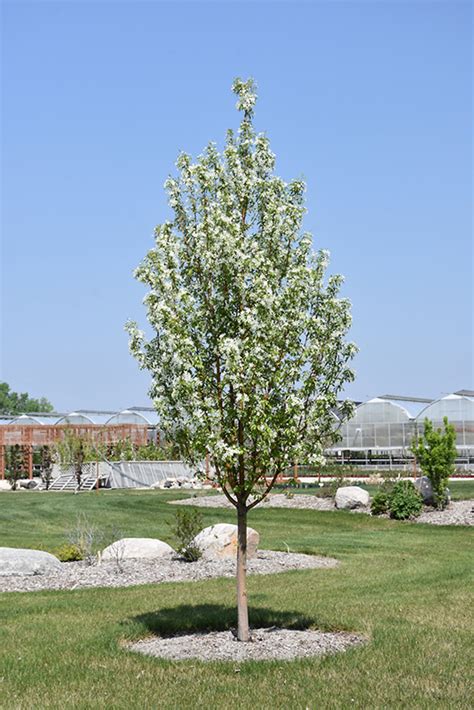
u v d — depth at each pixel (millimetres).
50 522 29266
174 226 10797
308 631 11078
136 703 7945
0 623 11961
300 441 10094
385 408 59938
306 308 10383
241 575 10500
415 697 8039
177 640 10656
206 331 10188
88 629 11344
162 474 53156
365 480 42688
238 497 10312
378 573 16609
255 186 10734
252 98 11016
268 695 8148
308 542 22203
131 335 10312
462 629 11094
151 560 18328
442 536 23578
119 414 67938
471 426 56719
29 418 75125
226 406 9961
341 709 7699
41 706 7922
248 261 9969
